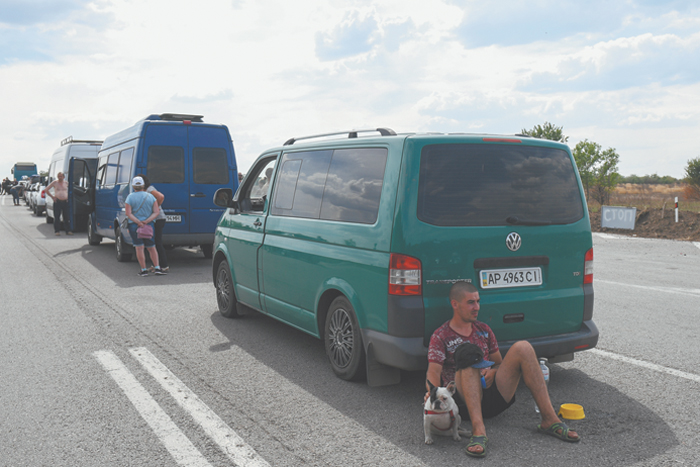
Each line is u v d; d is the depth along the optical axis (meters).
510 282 4.30
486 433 3.77
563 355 4.71
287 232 5.52
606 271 10.64
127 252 12.12
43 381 4.80
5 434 3.78
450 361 3.91
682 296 8.23
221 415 4.08
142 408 4.21
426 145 4.19
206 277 10.31
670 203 22.08
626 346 5.72
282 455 3.45
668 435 3.70
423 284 4.07
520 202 4.38
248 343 5.99
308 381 4.82
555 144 4.62
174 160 11.48
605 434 3.72
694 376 4.84
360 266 4.41
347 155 4.90
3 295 8.52
